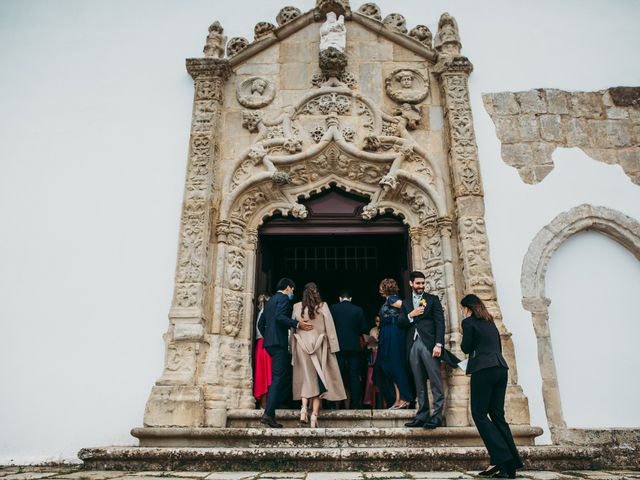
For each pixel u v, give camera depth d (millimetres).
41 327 5160
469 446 4184
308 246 7344
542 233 5461
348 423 4715
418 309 4566
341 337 5234
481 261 5211
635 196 5672
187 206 5445
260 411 4758
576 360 5105
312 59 6289
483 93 6094
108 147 5898
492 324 3633
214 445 4188
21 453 4754
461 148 5672
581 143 5863
